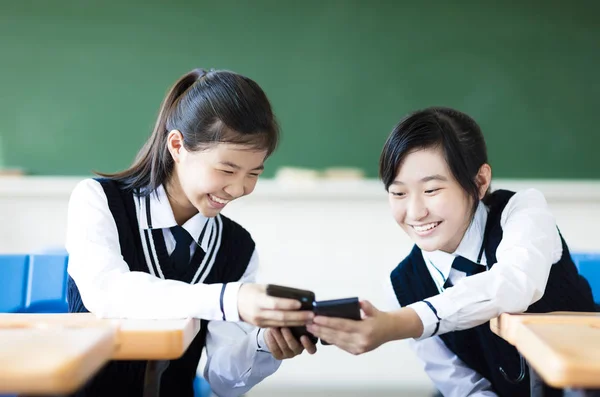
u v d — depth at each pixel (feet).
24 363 2.13
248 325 4.75
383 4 10.78
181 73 10.79
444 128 4.04
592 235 10.43
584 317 3.30
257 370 4.38
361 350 3.32
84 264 3.76
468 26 10.78
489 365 4.73
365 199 10.29
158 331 2.87
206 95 3.93
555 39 10.77
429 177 4.02
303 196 10.25
